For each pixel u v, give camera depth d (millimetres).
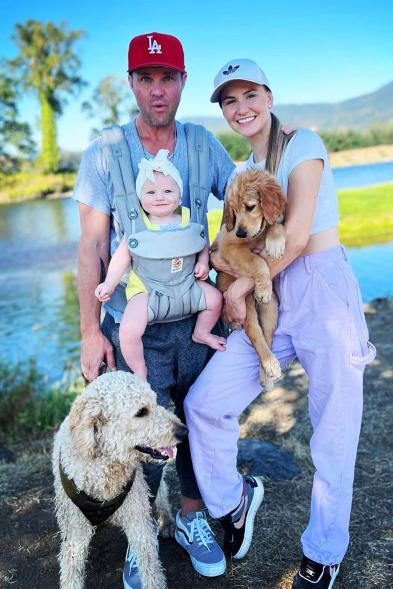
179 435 2424
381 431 4184
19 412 5320
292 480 3615
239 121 2578
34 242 10617
